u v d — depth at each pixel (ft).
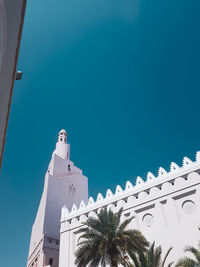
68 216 144.46
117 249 75.82
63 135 249.14
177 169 114.83
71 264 122.72
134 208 118.73
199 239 92.07
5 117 17.66
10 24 14.58
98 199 139.13
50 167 201.46
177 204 107.55
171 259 97.30
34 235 175.94
